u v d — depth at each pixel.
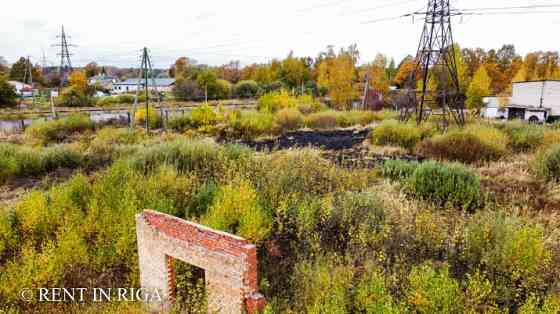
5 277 7.04
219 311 5.92
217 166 12.78
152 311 6.70
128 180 10.85
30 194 10.32
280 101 35.75
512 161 14.52
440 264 7.10
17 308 6.69
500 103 45.69
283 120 29.05
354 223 8.63
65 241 7.64
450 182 10.46
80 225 8.81
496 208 9.31
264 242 8.43
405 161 13.71
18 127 30.80
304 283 6.64
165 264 6.63
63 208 9.48
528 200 10.14
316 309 5.50
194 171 12.06
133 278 7.55
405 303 5.86
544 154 12.71
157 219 6.61
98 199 10.05
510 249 6.62
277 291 6.94
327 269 6.74
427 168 11.32
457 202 10.07
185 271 7.44
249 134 25.92
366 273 6.69
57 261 7.40
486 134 17.25
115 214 8.90
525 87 41.25
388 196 9.78
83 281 7.57
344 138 24.52
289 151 15.36
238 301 5.59
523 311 5.33
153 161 13.23
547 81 38.53
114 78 108.06
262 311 5.51
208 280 6.01
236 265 5.52
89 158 17.09
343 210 8.84
